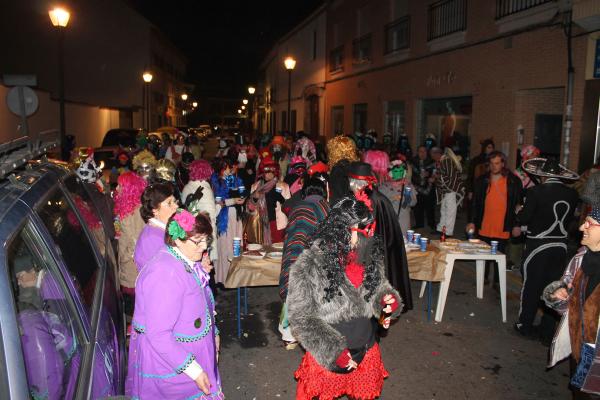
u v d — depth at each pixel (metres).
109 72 31.73
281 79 41.03
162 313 2.71
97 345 2.47
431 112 16.44
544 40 10.67
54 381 2.03
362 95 22.25
